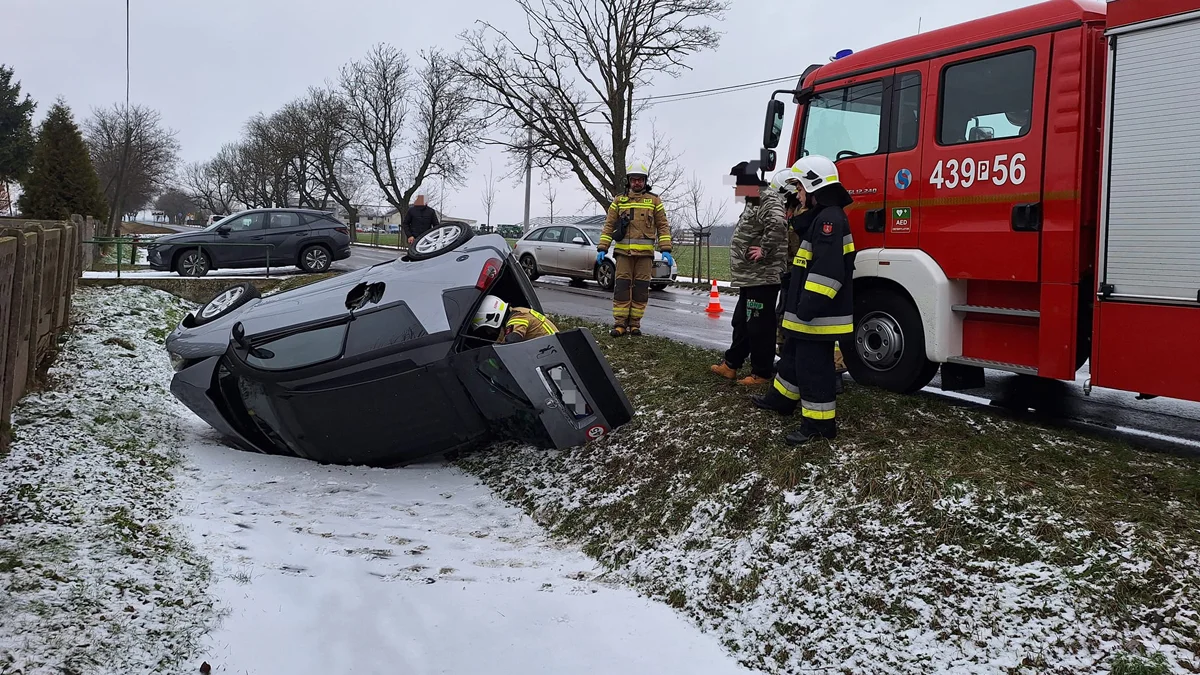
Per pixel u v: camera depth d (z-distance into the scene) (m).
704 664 3.54
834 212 4.87
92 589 3.47
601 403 5.87
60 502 4.49
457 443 6.20
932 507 4.05
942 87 5.88
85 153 30.75
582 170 28.88
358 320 5.89
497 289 6.87
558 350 5.62
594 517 5.13
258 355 6.01
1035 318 5.49
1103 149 4.87
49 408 6.29
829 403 4.92
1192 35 4.47
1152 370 4.69
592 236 18.77
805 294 4.84
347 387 5.79
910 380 6.08
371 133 57.34
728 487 4.75
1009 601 3.44
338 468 6.19
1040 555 3.61
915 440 4.84
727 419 5.53
